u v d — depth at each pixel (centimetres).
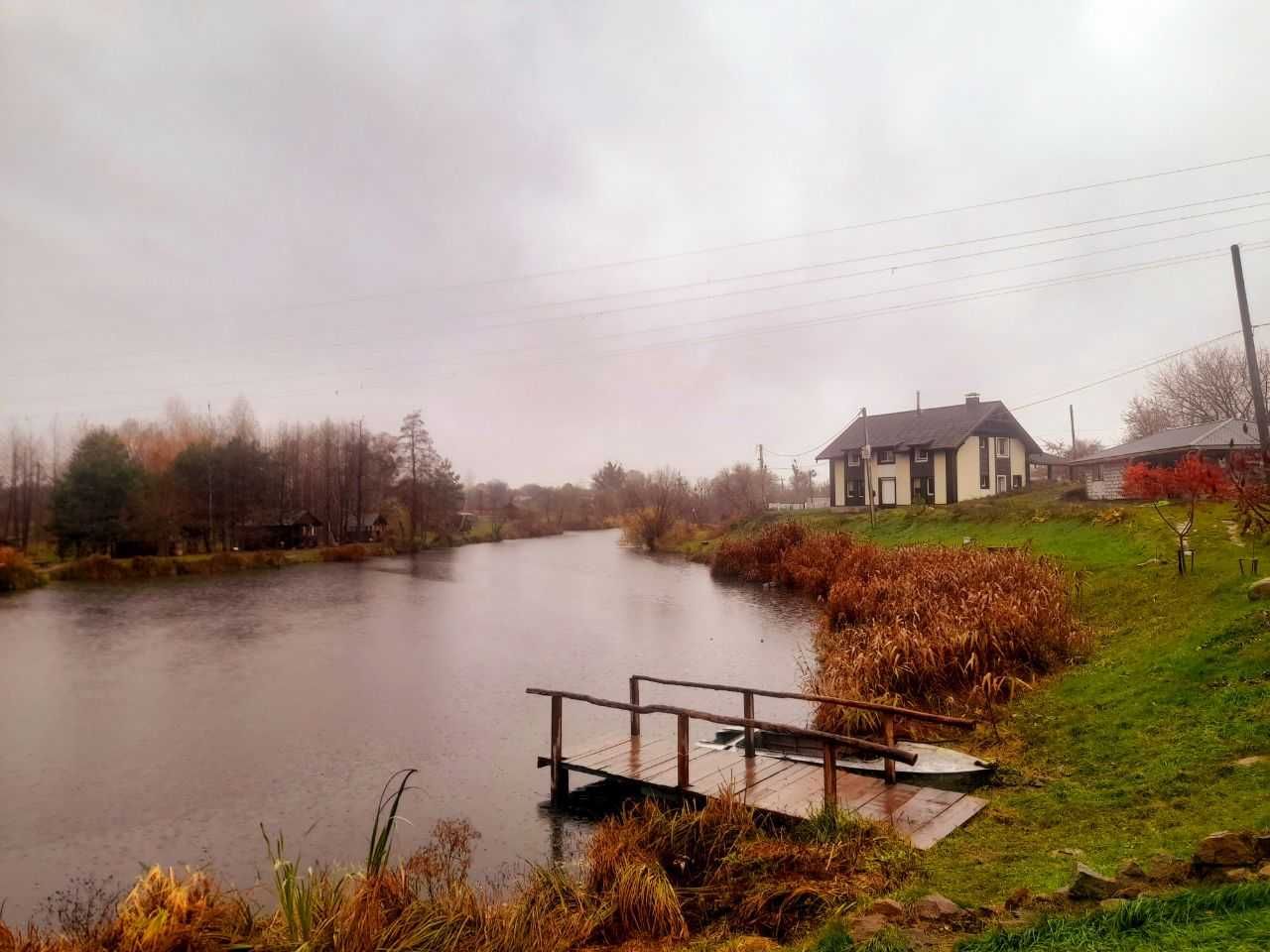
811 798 884
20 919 842
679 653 2147
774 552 3716
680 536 6091
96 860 991
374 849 684
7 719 1608
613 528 10700
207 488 5978
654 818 823
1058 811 759
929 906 513
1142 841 620
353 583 4197
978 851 698
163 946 577
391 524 7044
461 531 8219
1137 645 1257
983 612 1436
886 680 1314
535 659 2123
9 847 1028
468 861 844
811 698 1025
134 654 2275
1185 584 1564
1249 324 2438
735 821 807
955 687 1294
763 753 1144
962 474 4981
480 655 2192
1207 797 680
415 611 3105
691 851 784
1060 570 2002
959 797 855
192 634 2617
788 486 11062
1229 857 475
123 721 1591
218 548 6116
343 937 580
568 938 643
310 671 2025
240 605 3338
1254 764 715
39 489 6250
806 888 658
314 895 643
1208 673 984
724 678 1833
